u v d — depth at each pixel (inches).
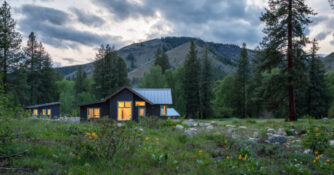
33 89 1625.2
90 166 189.2
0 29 465.1
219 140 368.2
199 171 196.5
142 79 2263.8
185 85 1940.2
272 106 881.5
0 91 222.8
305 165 238.5
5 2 1006.4
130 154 236.8
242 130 545.6
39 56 1680.6
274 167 220.8
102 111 905.5
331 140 376.2
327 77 1667.1
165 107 945.5
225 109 1886.1
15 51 1189.1
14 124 365.4
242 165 222.4
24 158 196.7
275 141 377.4
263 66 871.1
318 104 1302.9
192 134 443.2
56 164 191.9
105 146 219.1
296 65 785.6
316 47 1046.4
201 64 1973.4
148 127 539.8
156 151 252.7
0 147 206.8
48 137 305.1
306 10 756.6
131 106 894.4
